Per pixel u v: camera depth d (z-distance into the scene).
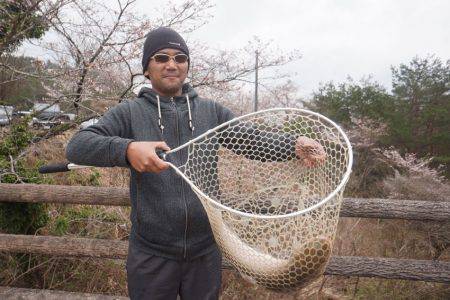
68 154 1.34
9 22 3.93
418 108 10.44
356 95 10.94
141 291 1.51
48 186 2.58
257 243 1.23
